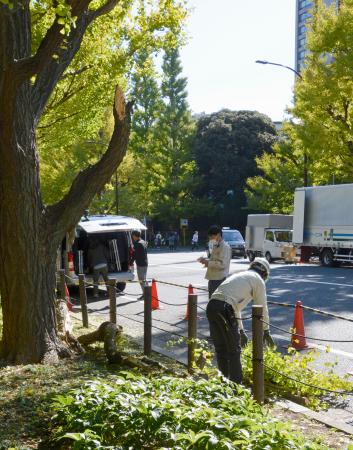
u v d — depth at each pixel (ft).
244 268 79.36
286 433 11.72
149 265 92.63
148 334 25.95
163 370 21.38
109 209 155.02
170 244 179.32
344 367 24.97
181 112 196.75
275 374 20.72
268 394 20.27
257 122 203.51
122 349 25.63
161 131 196.34
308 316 37.93
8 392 18.06
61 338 25.09
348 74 83.56
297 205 93.97
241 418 12.14
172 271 78.33
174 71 195.72
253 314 18.16
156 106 200.34
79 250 53.11
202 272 75.61
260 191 154.20
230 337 19.25
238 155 202.69
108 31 41.34
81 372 20.49
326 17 87.45
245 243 110.01
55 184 104.99
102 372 20.66
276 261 106.73
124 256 56.39
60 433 13.98
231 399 13.74
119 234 56.29
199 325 35.70
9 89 21.30
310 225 91.81
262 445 11.21
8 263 22.68
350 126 86.28
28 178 22.59
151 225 230.48
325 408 19.63
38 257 23.00
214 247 31.22
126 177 156.87
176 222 213.66
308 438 15.28
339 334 31.99
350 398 20.84
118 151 23.72
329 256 87.81
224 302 19.27
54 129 49.70
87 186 23.79
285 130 118.01
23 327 22.68
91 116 49.62
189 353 22.61
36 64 20.79
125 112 23.67
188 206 202.90
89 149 118.11
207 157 205.67
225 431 11.85
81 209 23.84
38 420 15.46
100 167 23.82
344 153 88.28
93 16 24.32
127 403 13.34
